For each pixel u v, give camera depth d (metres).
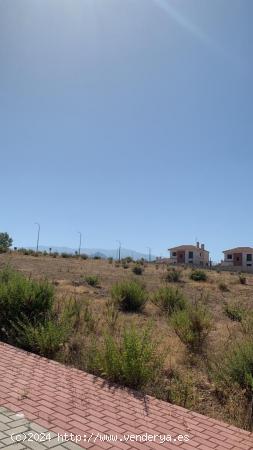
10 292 9.97
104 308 13.98
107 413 5.40
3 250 46.53
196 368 8.38
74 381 6.59
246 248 111.25
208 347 9.80
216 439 4.88
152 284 25.70
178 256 115.62
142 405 5.76
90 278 22.05
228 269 84.56
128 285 15.37
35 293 10.13
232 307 15.12
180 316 10.70
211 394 7.01
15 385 6.19
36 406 5.43
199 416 5.54
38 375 6.77
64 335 8.59
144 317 13.53
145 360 6.87
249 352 6.98
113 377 6.71
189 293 22.23
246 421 5.90
